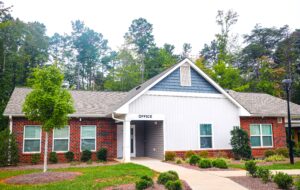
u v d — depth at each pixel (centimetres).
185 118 2042
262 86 4366
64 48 6206
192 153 1923
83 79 5984
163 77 2011
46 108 1355
